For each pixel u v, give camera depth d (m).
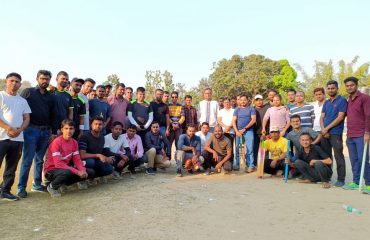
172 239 3.99
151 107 9.09
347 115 6.96
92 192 6.41
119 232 4.23
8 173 5.73
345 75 36.19
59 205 5.48
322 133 7.31
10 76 5.52
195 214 5.01
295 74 43.62
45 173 6.12
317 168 7.09
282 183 7.45
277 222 4.64
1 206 5.39
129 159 8.01
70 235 4.13
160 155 8.64
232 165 8.77
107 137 7.72
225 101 9.70
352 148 6.91
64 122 6.17
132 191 6.50
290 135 7.86
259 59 43.66
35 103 6.05
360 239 4.02
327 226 4.48
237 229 4.35
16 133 5.43
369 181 6.71
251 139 9.01
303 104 8.34
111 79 26.81
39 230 4.31
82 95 7.71
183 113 9.81
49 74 6.11
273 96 8.66
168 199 5.89
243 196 6.16
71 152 6.29
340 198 6.06
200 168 9.01
